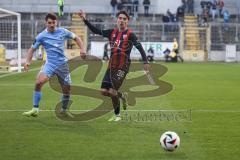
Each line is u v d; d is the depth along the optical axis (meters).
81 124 25.31
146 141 21.12
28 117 27.39
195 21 116.88
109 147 19.92
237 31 113.94
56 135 22.31
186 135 22.64
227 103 35.25
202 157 18.41
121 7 121.94
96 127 24.44
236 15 127.25
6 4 126.38
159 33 112.94
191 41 113.75
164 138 18.94
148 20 122.38
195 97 39.00
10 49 80.50
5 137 21.75
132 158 18.16
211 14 122.38
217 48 113.75
